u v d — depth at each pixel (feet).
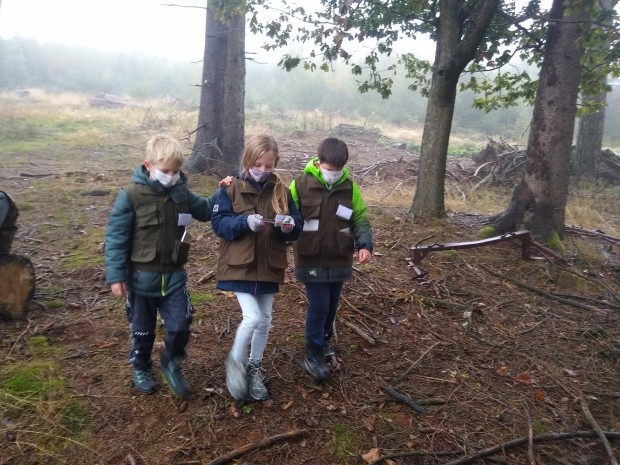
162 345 11.69
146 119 62.85
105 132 52.13
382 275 17.03
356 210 10.65
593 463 9.25
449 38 21.95
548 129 20.57
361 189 35.73
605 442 9.60
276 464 8.52
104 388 10.05
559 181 20.89
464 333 13.78
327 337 11.82
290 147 56.08
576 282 17.89
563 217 21.47
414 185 37.91
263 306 9.73
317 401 10.27
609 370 12.59
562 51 20.01
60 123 55.77
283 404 10.06
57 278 15.03
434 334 13.55
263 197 9.61
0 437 8.56
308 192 10.30
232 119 30.83
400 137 76.18
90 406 9.49
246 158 9.45
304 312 13.97
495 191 37.86
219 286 9.61
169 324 9.38
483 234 21.61
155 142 8.94
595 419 10.62
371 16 23.44
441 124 22.91
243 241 9.38
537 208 21.01
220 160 31.24
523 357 12.83
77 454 8.38
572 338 14.01
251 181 9.64
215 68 31.14
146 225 9.09
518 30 22.86
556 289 17.43
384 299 15.16
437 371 11.82
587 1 17.38
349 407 10.18
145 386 9.92
